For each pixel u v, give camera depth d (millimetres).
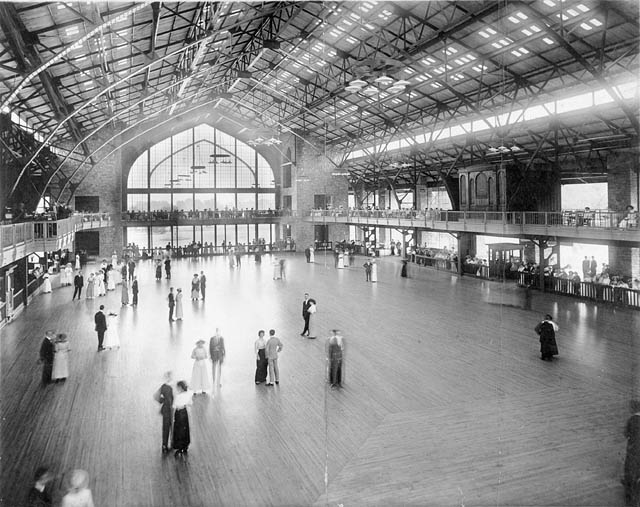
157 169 39938
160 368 11859
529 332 15031
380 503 6469
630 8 14922
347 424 8812
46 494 6039
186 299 20641
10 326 15781
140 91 23531
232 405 9664
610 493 6641
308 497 6609
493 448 7898
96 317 13297
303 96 33062
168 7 16156
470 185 27625
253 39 26203
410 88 24438
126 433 8453
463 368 11781
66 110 18375
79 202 34125
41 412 9273
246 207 42406
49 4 11828
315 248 41906
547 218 22406
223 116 39031
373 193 42531
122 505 6375
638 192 20266
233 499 6551
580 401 9703
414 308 18750
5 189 19031
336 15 20969
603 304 18938
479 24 17859
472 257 28781
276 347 10789
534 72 20172
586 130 21062
